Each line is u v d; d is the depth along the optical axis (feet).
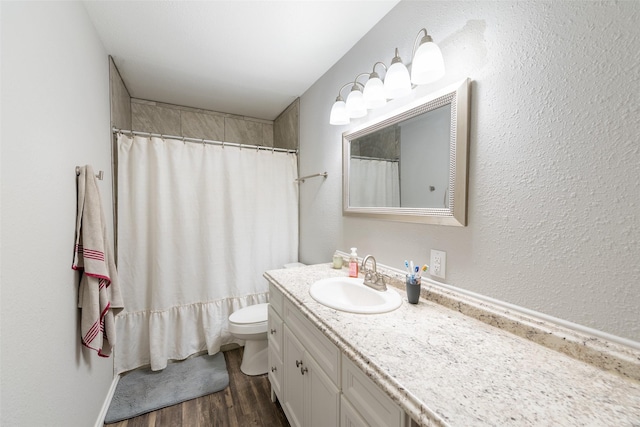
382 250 4.73
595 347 2.19
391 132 4.42
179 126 8.62
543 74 2.54
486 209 3.07
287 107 8.75
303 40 5.27
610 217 2.16
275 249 7.66
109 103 5.72
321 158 6.67
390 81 3.59
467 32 3.23
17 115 2.46
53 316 3.05
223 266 6.93
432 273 3.76
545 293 2.57
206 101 8.28
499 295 2.96
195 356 6.73
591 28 2.23
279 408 5.08
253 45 5.43
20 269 2.47
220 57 5.85
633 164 2.04
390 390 1.95
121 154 5.94
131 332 6.00
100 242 3.82
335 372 2.92
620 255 2.12
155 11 4.45
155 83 7.05
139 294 6.10
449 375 2.06
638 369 1.97
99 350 3.88
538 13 2.56
